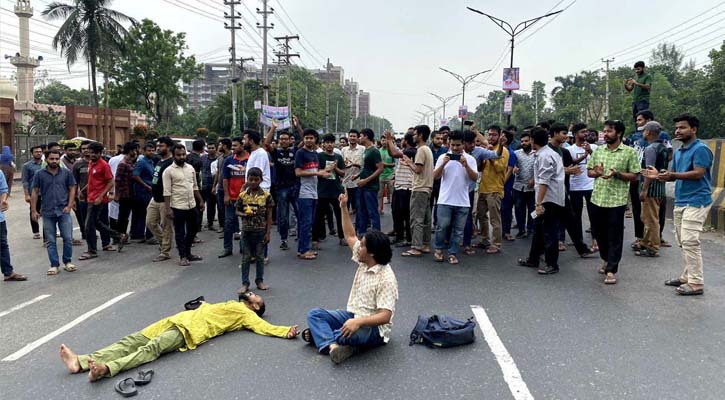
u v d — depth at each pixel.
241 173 8.88
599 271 7.39
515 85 22.61
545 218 7.29
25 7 48.31
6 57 48.56
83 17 35.06
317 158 8.73
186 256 8.62
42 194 8.02
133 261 8.84
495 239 8.80
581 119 74.31
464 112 35.56
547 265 7.33
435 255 8.23
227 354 4.73
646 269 7.51
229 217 8.93
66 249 8.25
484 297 6.29
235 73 38.75
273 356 4.68
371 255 4.68
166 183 8.40
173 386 4.13
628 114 53.84
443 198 8.03
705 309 5.76
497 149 8.79
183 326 4.86
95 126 37.78
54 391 4.11
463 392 3.96
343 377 4.23
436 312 5.76
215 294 6.69
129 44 43.38
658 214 8.14
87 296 6.77
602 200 6.85
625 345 4.79
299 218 8.64
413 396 3.91
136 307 6.21
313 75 95.06
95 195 9.20
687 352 4.63
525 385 4.05
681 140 6.37
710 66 43.25
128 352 4.66
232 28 38.22
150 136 28.75
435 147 10.55
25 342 5.18
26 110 41.25
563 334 5.07
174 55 48.59
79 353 4.90
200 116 77.81
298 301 6.26
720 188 10.91
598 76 80.75
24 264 8.84
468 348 4.77
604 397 3.86
